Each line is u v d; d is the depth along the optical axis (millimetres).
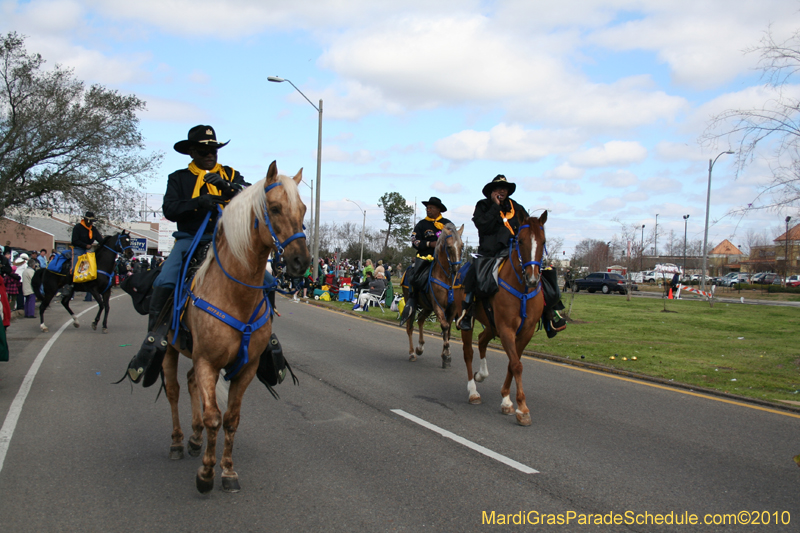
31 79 28312
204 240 4969
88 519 3867
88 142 30000
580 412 7082
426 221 11070
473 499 4367
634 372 9633
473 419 6688
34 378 8305
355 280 27656
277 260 3988
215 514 3990
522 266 6496
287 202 3961
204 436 5684
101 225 31766
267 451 5359
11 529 3688
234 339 4188
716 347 12789
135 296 5523
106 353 10609
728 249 89812
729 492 4633
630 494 4551
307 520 3928
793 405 7457
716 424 6621
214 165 5344
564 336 14492
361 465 5043
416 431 6121
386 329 15656
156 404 7012
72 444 5430
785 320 19625
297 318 17547
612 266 62719
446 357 10125
